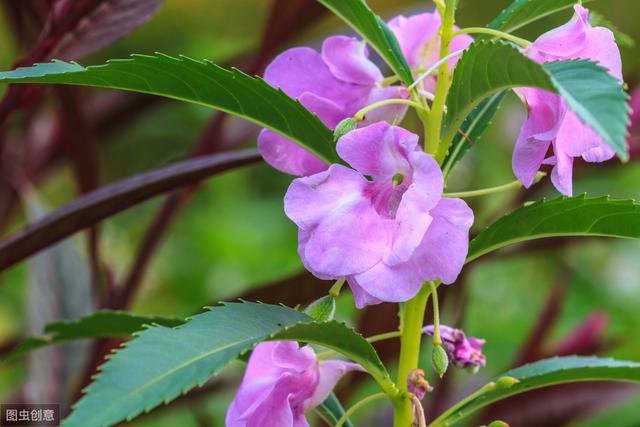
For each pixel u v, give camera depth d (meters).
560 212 0.61
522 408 0.79
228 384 0.78
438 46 0.63
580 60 0.55
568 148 0.59
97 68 0.59
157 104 0.84
